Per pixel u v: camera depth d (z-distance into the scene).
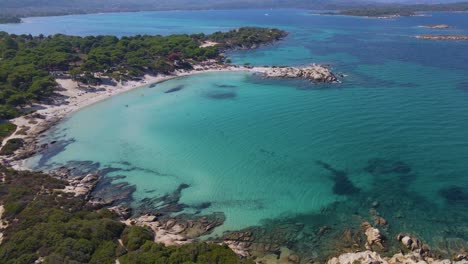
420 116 77.12
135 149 66.94
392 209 47.00
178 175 57.44
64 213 41.59
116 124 79.38
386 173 55.66
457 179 52.94
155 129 76.31
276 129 74.56
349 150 63.62
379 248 39.53
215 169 59.00
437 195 49.44
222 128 76.19
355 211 47.03
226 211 47.97
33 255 33.16
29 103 86.75
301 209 48.06
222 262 34.38
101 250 35.22
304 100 93.06
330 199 49.97
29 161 62.31
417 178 53.75
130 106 91.38
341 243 41.16
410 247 39.34
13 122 77.88
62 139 71.44
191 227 44.44
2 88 88.19
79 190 51.44
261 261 38.38
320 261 38.41
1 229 39.12
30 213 41.28
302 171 57.50
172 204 49.72
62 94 97.06
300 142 67.88
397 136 67.88
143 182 55.47
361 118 77.88
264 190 52.72
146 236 39.12
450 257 38.09
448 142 64.25
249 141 69.25
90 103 92.94
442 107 82.19
